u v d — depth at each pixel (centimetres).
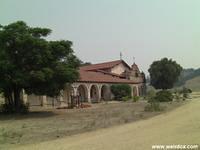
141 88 7838
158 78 8562
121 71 7450
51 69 3209
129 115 2798
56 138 1652
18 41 3111
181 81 13488
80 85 5231
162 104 3997
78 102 4459
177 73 8669
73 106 4228
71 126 2170
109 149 1212
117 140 1430
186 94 5766
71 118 2797
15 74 3116
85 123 2320
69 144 1414
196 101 4588
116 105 4456
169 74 8500
